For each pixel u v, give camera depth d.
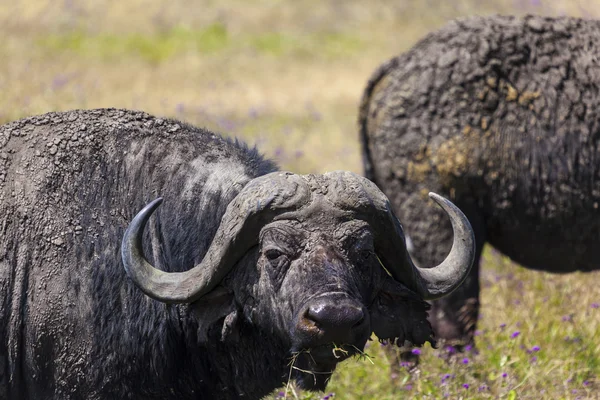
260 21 68.56
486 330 22.08
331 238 12.87
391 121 22.50
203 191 14.76
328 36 67.12
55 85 32.31
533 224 21.89
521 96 21.44
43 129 15.31
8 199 14.70
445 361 20.11
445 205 14.30
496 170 21.58
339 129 44.03
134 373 14.38
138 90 44.53
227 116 40.16
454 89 21.78
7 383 14.70
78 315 14.22
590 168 21.31
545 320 22.17
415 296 14.21
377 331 14.31
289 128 41.53
